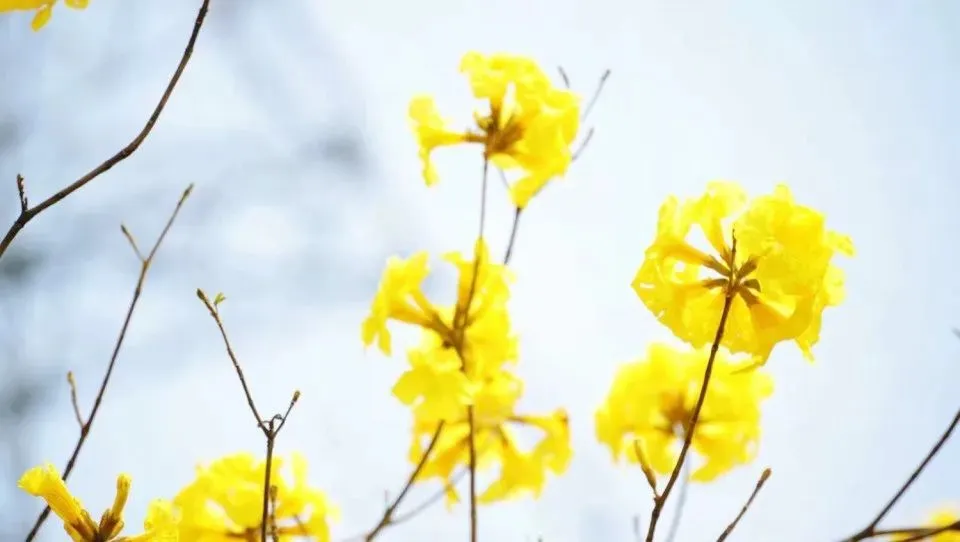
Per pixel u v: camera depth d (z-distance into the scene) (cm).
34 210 203
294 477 225
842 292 214
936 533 208
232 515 221
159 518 206
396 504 227
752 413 248
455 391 221
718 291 214
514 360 236
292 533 223
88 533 204
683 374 250
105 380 213
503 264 227
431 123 229
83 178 203
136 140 204
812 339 212
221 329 206
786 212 211
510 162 228
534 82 228
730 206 215
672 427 249
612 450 250
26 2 209
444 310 226
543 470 241
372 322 225
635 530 223
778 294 210
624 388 251
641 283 214
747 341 213
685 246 214
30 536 206
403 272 226
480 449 237
